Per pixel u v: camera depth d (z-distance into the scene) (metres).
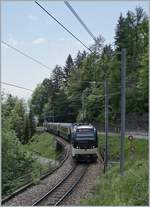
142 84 72.50
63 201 26.12
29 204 25.14
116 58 93.25
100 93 102.31
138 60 87.56
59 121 141.38
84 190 30.70
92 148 50.31
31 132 109.69
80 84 131.50
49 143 89.75
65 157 58.44
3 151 39.44
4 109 44.12
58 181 36.00
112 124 86.75
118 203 20.44
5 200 26.53
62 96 141.00
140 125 75.00
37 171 41.59
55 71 173.12
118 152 55.09
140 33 90.12
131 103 78.38
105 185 28.45
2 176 36.75
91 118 103.25
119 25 95.69
